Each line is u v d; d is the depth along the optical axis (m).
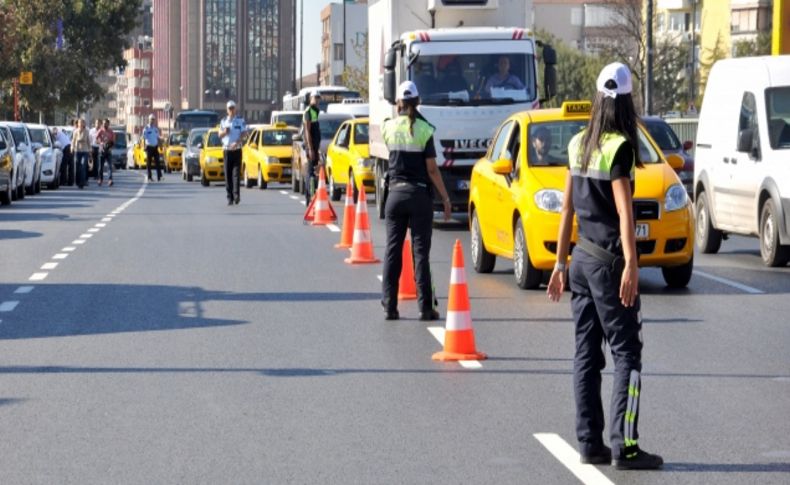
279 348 26.97
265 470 17.34
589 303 17.62
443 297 35.03
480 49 57.88
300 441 18.98
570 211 17.83
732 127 45.41
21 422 20.28
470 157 57.22
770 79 43.88
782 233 41.22
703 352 26.50
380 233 55.78
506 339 28.06
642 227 34.84
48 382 23.48
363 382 23.41
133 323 30.45
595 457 17.61
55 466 17.59
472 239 40.91
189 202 81.94
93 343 27.66
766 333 28.88
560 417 20.53
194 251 47.84
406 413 20.86
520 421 20.28
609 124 17.25
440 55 57.69
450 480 16.81
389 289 30.86
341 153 78.38
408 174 30.44
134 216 67.88
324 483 16.67
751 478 16.89
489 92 57.56
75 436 19.34
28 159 90.31
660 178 35.50
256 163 103.69
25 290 36.56
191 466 17.56
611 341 17.44
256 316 31.52
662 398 22.05
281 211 71.31
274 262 43.84
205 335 28.69
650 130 71.44
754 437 19.23
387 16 61.75
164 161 174.62
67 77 194.00
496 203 38.16
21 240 53.00
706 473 17.14
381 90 62.75
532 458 17.94
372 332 29.03
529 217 35.41
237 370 24.56
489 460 17.83
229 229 58.00
